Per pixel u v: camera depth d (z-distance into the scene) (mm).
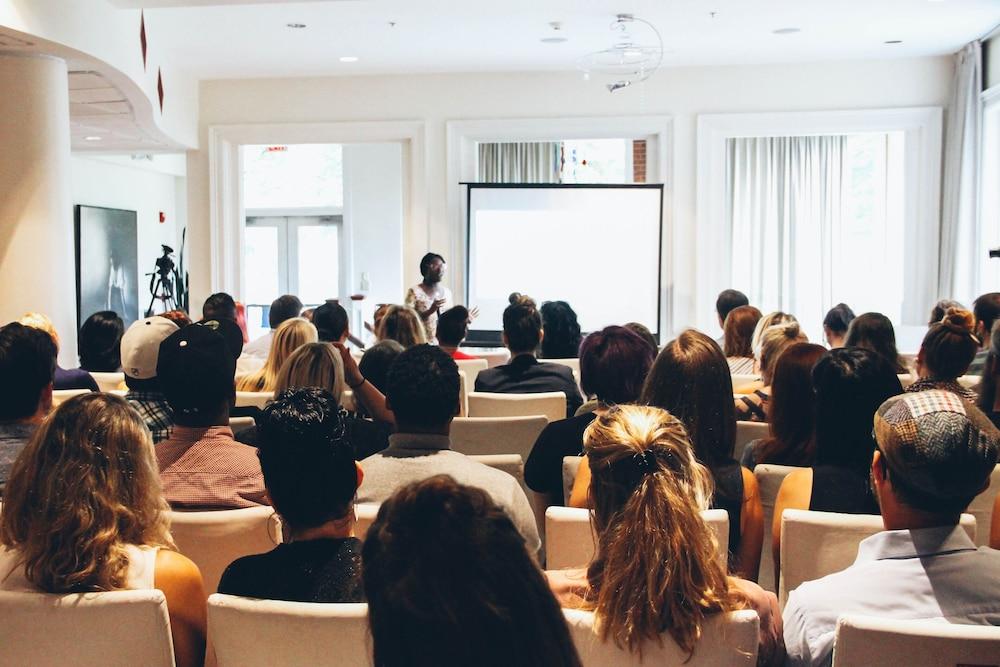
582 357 2967
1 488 2375
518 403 3912
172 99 8172
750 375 4484
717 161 8469
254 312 13281
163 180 14016
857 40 7539
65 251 5836
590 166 11875
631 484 1461
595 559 1468
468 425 3516
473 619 792
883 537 1537
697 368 2314
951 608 1467
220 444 2314
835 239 11367
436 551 814
